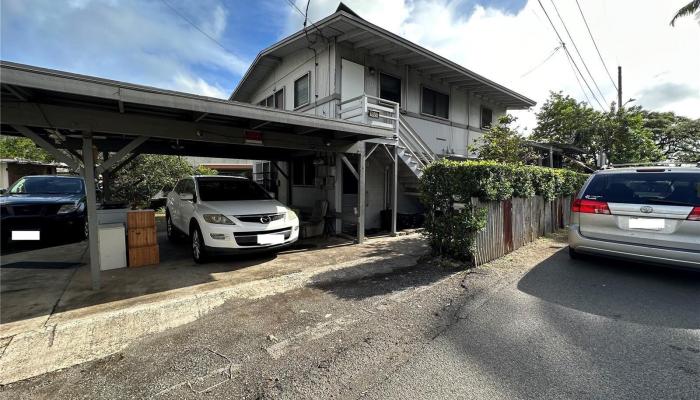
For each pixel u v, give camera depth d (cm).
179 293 420
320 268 532
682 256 396
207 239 533
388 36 841
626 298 374
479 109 1366
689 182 409
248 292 416
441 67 1057
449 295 396
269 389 221
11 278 481
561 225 883
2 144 1714
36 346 281
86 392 220
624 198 451
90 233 428
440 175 554
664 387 213
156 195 1448
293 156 1009
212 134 541
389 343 281
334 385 223
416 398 207
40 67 318
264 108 502
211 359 260
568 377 226
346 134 689
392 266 539
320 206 894
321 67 910
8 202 638
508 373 232
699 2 991
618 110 1556
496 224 565
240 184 704
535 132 1733
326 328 313
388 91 998
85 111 412
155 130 474
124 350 275
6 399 212
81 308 371
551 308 349
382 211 998
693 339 277
